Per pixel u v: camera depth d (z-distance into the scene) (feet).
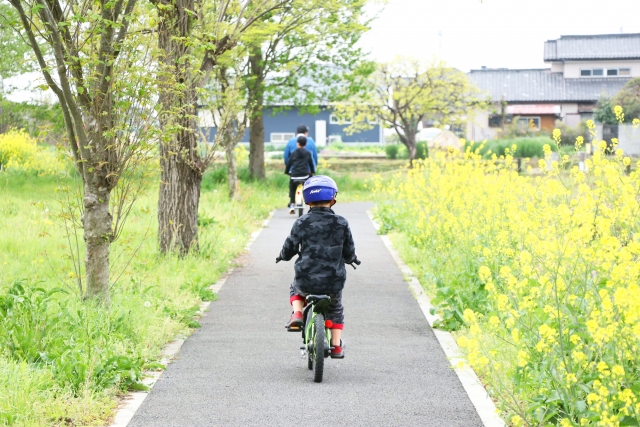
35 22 27.09
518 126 190.49
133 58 27.61
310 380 23.26
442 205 39.83
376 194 77.10
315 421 19.57
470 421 19.60
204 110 55.52
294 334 29.27
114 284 30.45
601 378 16.10
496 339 24.76
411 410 20.44
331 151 200.23
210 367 24.63
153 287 32.89
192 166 43.16
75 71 26.73
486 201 34.45
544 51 223.51
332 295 23.65
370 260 47.19
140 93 26.78
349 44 88.74
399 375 23.81
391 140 229.04
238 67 61.00
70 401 19.92
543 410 18.21
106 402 20.47
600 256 18.35
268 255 49.11
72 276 29.17
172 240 42.63
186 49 36.99
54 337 23.88
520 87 218.79
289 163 70.08
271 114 101.86
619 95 173.68
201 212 60.34
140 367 23.24
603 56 218.38
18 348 22.82
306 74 93.97
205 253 44.14
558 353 17.67
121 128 26.66
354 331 29.81
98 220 28.37
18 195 65.41
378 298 36.06
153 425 19.19
